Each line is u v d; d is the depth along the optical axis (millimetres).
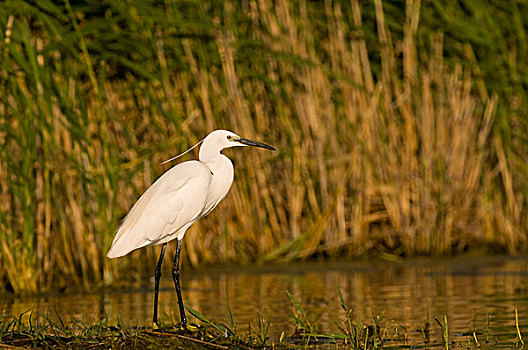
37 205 13258
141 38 14547
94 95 14383
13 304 11867
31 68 12992
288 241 15953
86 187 13820
